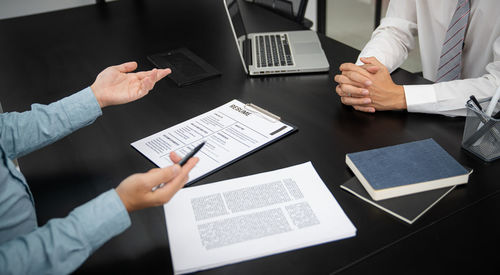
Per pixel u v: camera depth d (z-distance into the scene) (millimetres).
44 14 1857
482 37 1326
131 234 723
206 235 696
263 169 864
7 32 1691
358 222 728
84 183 858
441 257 660
